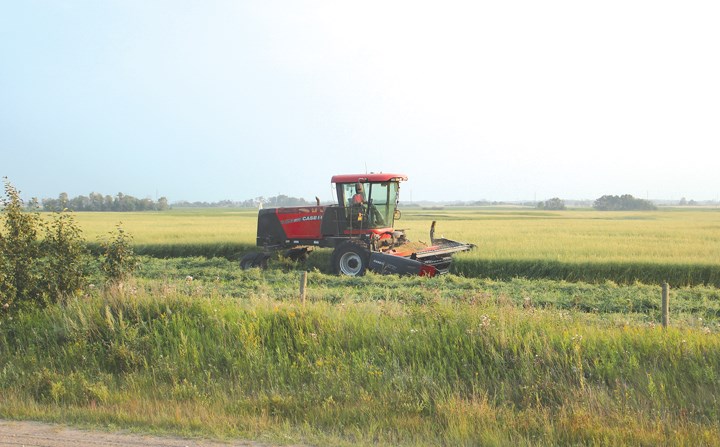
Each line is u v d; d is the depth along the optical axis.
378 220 21.12
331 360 8.82
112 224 48.25
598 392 7.60
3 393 8.21
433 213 100.06
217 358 9.19
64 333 10.05
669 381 7.76
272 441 6.64
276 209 22.17
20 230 11.82
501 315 9.72
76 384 8.42
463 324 9.45
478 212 109.56
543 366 8.31
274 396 7.82
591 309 13.78
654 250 23.78
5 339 10.12
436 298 12.31
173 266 22.03
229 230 37.47
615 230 38.41
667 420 6.89
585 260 20.61
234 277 19.45
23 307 11.23
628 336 8.82
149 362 9.32
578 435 6.67
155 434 6.86
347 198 21.06
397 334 9.39
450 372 8.46
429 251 20.14
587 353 8.43
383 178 20.77
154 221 55.12
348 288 16.33
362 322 9.85
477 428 6.93
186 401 7.95
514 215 87.94
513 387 8.05
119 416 7.29
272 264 22.23
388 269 18.98
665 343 8.51
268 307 10.70
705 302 14.65
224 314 10.43
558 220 61.53
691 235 33.06
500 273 20.81
